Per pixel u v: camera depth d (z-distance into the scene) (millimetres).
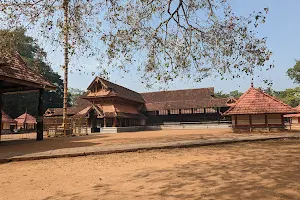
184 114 43156
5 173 6945
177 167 6828
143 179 5555
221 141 12922
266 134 18078
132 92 45312
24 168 7641
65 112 23578
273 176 5340
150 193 4449
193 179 5336
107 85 34875
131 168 7004
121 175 6109
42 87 16859
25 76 15492
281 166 6426
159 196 4246
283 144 12164
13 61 15562
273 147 10938
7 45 7562
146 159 8555
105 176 6078
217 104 39688
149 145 11781
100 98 35188
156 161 8047
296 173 5582
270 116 21453
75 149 10992
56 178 6086
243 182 4922
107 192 4641
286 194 4098
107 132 31891
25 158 9055
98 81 35344
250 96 23094
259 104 22016
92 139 17828
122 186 5027
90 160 8797
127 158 8969
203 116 42000
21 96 53719
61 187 5180
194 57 7707
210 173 5875
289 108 20656
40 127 17438
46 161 8828
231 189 4469
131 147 11094
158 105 44531
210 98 44125
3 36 7344
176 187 4762
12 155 9438
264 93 22672
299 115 40625
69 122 26031
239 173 5742
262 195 4078
